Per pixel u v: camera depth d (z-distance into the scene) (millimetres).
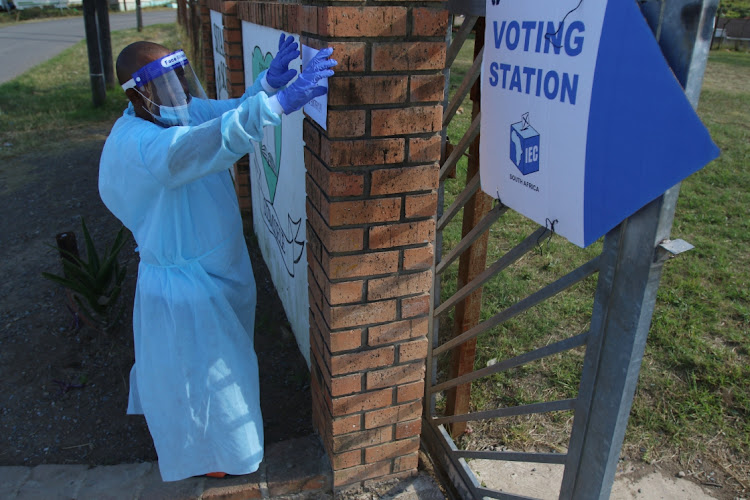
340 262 1982
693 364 3535
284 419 3094
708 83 12984
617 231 1414
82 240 5316
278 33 3057
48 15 40812
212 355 2260
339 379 2188
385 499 2465
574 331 3887
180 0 19969
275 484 2473
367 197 1910
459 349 2723
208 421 2328
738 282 4438
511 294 4277
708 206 5832
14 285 4504
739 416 3180
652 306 1402
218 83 5918
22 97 11578
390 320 2141
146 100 1984
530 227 5379
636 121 1225
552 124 1481
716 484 2791
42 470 2596
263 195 4402
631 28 1185
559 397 3318
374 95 1779
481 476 2830
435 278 2574
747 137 8234
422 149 1896
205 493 2453
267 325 3953
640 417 3182
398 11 1703
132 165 1973
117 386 3385
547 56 1451
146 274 2244
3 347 3721
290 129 3127
